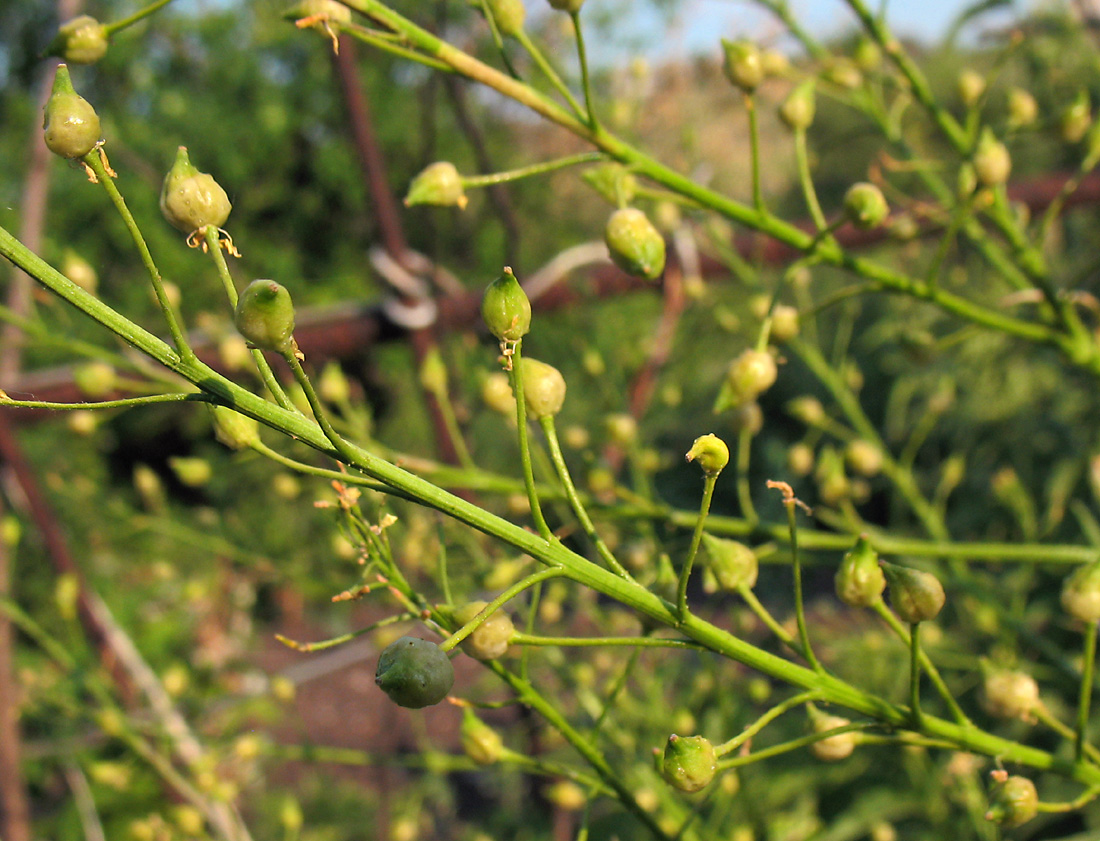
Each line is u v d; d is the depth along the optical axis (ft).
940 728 0.37
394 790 1.48
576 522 0.54
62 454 1.83
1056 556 0.53
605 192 0.48
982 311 0.54
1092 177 0.80
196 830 0.64
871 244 0.75
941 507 0.71
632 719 0.69
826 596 1.51
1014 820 0.36
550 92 1.11
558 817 0.80
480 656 0.34
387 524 0.37
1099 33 0.91
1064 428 1.42
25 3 2.61
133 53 2.68
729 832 0.67
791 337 0.51
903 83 0.61
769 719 0.35
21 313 0.73
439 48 0.42
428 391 0.73
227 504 1.36
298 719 0.72
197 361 0.29
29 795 1.24
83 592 0.78
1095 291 1.24
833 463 0.57
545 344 0.84
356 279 2.90
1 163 2.69
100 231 2.60
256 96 2.97
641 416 0.80
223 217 0.30
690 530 0.62
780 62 0.64
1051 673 0.73
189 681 0.88
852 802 0.93
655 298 1.14
